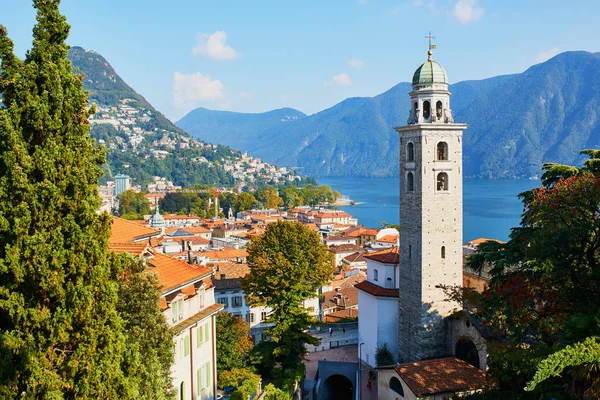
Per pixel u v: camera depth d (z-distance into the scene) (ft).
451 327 260.01
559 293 143.33
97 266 101.55
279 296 267.39
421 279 258.57
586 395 113.09
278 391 223.10
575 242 144.36
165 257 192.65
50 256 95.81
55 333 95.76
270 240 274.57
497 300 164.96
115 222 209.67
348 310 399.44
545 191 163.32
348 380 301.02
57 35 104.42
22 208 94.38
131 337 124.06
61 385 95.50
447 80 262.88
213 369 203.21
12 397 91.45
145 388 117.80
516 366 143.84
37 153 97.60
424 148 256.32
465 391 202.39
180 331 168.76
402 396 215.10
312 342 267.39
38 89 100.37
